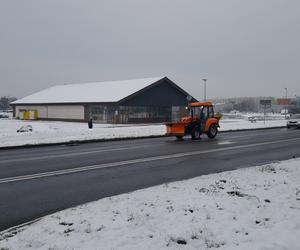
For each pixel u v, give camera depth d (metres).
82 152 17.77
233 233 5.80
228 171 11.59
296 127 39.88
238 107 152.75
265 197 7.97
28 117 64.62
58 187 9.88
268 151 17.78
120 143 22.78
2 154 17.47
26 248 5.43
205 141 23.44
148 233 5.86
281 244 5.25
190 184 9.48
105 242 5.53
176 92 57.72
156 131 30.55
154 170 12.43
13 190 9.52
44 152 18.09
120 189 9.67
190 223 6.29
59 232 6.07
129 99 51.72
